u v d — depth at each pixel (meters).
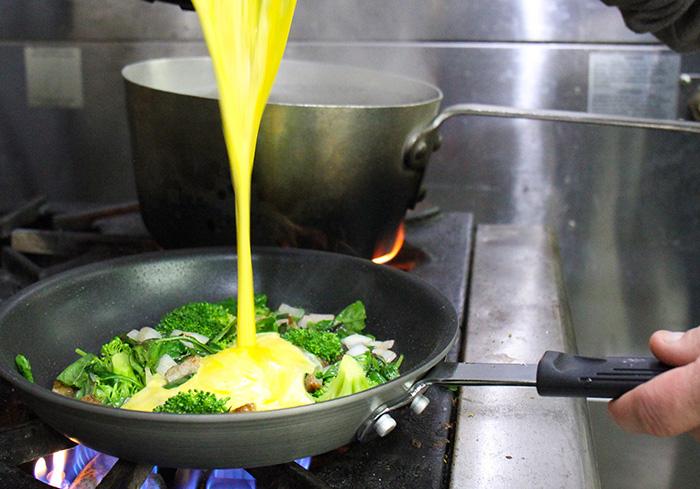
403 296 0.95
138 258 0.98
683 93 1.29
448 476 0.81
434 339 0.89
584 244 1.35
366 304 0.97
